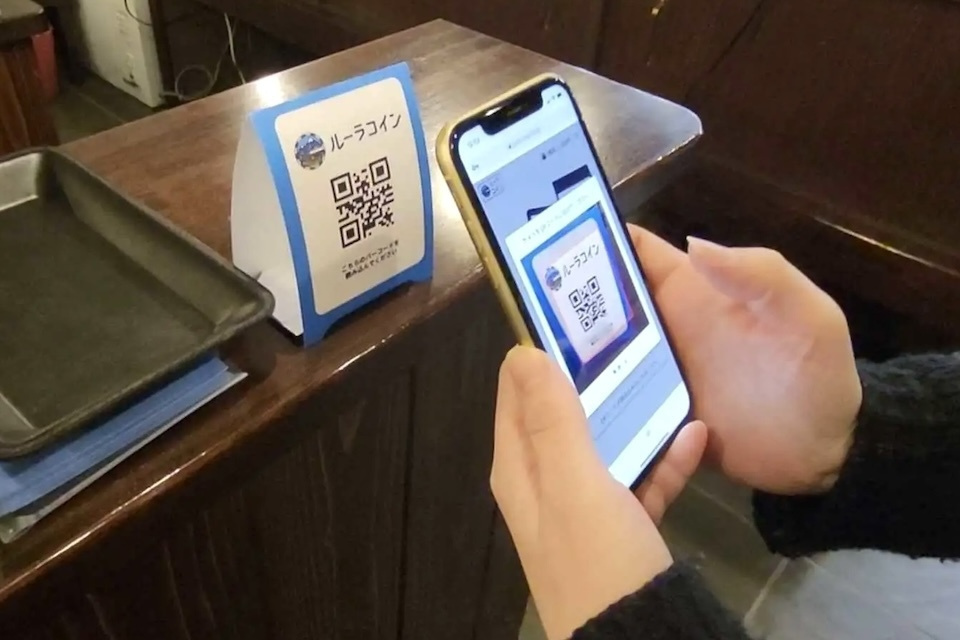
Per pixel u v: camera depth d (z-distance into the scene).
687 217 1.45
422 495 0.73
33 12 1.12
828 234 1.29
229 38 2.29
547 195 0.50
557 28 1.51
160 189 0.64
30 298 0.51
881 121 1.20
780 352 0.55
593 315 0.53
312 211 0.48
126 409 0.46
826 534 0.59
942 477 0.54
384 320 0.55
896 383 0.55
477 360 0.68
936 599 1.24
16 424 0.43
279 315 0.53
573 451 0.38
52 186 0.59
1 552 0.40
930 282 1.22
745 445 0.59
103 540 0.42
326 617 0.71
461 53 0.89
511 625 1.06
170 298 0.52
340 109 0.49
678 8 1.33
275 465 0.54
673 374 0.58
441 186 0.68
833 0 1.17
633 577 0.35
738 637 0.34
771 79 1.28
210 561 0.54
